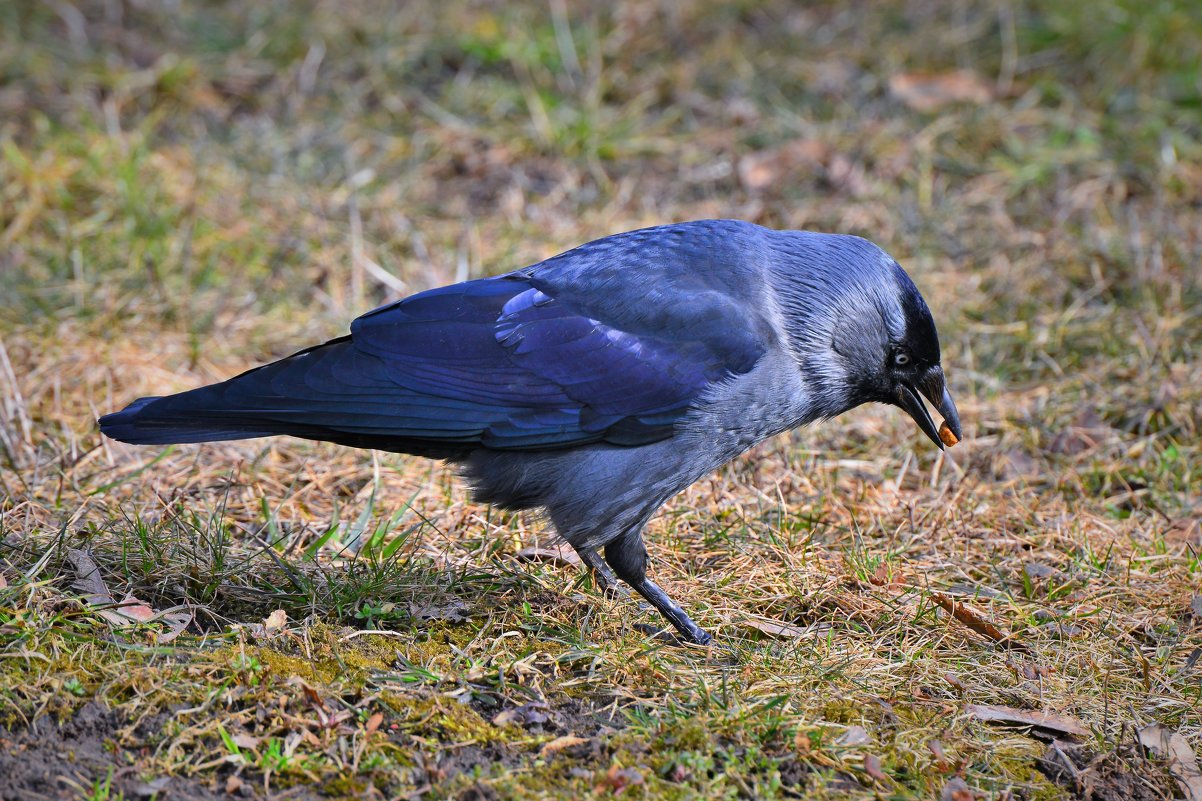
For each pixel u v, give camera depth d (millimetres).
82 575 8680
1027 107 17516
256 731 7398
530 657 8289
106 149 15680
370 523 10258
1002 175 16328
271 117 17406
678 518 10594
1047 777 7734
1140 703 8422
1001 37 18844
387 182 16234
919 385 9844
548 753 7457
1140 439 12008
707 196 16266
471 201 16094
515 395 8891
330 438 8883
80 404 11789
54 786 6879
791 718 7852
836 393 9617
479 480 9258
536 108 17359
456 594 9203
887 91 18031
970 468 11742
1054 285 14266
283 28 18812
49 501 10078
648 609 9477
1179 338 13273
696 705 7957
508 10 19453
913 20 19438
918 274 14594
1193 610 9453
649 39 19094
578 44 18812
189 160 16094
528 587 9391
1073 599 9609
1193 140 16875
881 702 8180
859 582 9727
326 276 14250
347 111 17578
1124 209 15680
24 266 13797
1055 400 12586
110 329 12852
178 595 8828
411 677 7941
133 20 19156
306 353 8938
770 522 10602
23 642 7809
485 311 9023
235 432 8664
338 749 7316
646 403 8961
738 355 9023
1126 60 17969
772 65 18562
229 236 14742
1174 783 7668
